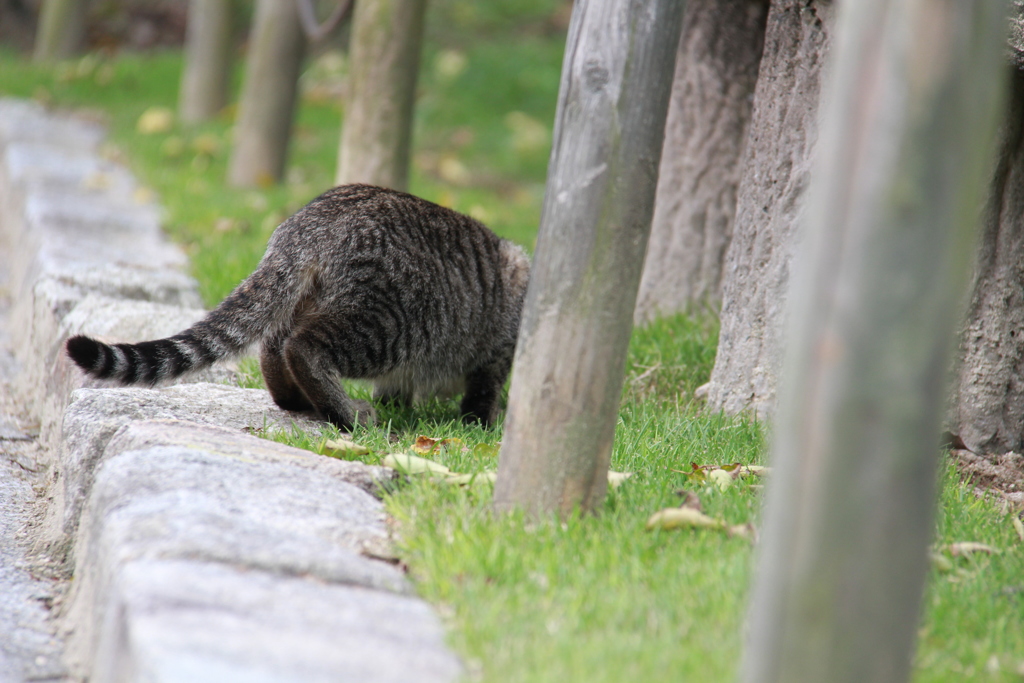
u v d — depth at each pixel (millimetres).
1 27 32156
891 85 3531
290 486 6332
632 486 6816
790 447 3787
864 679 3727
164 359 7910
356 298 8367
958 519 6938
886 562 3662
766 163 9328
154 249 14180
